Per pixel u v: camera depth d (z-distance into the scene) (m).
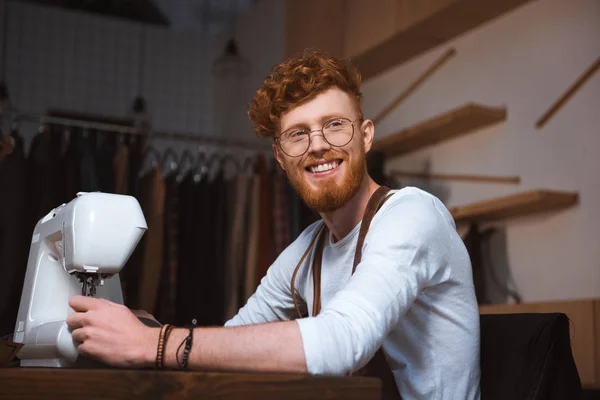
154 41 6.61
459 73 3.79
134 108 5.98
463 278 1.36
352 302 1.12
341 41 4.27
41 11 6.18
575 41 3.11
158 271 3.87
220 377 0.93
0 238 3.53
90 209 1.21
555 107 3.16
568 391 1.26
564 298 3.05
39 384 0.90
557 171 3.14
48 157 3.73
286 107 1.44
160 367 1.04
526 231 3.28
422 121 4.04
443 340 1.35
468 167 3.67
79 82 6.25
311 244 1.60
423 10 3.56
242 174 4.16
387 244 1.22
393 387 1.37
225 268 4.07
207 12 6.36
